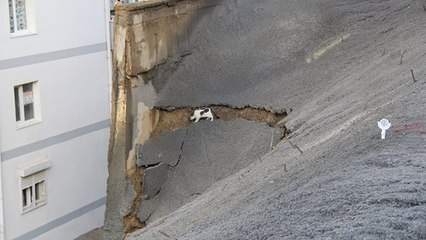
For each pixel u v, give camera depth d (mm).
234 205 8602
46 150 18781
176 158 13391
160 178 13227
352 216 5480
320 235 5281
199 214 9656
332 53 14227
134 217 12977
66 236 19906
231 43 15148
